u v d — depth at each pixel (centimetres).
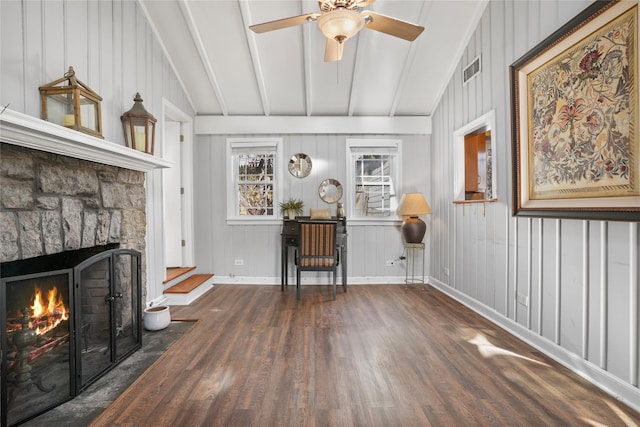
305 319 338
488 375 223
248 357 250
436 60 407
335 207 500
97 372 216
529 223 275
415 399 195
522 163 278
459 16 354
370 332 301
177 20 357
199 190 502
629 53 184
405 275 504
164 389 205
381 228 503
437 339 285
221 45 385
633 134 182
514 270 297
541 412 182
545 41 245
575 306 229
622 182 189
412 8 343
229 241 502
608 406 188
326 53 273
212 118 491
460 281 405
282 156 497
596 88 205
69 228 218
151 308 318
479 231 358
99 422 173
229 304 392
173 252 481
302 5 332
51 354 186
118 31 300
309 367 234
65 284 192
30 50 204
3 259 170
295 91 454
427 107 484
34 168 190
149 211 357
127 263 261
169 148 476
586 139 214
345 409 185
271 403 190
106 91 282
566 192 232
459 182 416
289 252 501
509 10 300
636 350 188
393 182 509
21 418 171
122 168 282
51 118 212
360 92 456
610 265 203
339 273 500
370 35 372
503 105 312
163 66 391
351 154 505
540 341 262
